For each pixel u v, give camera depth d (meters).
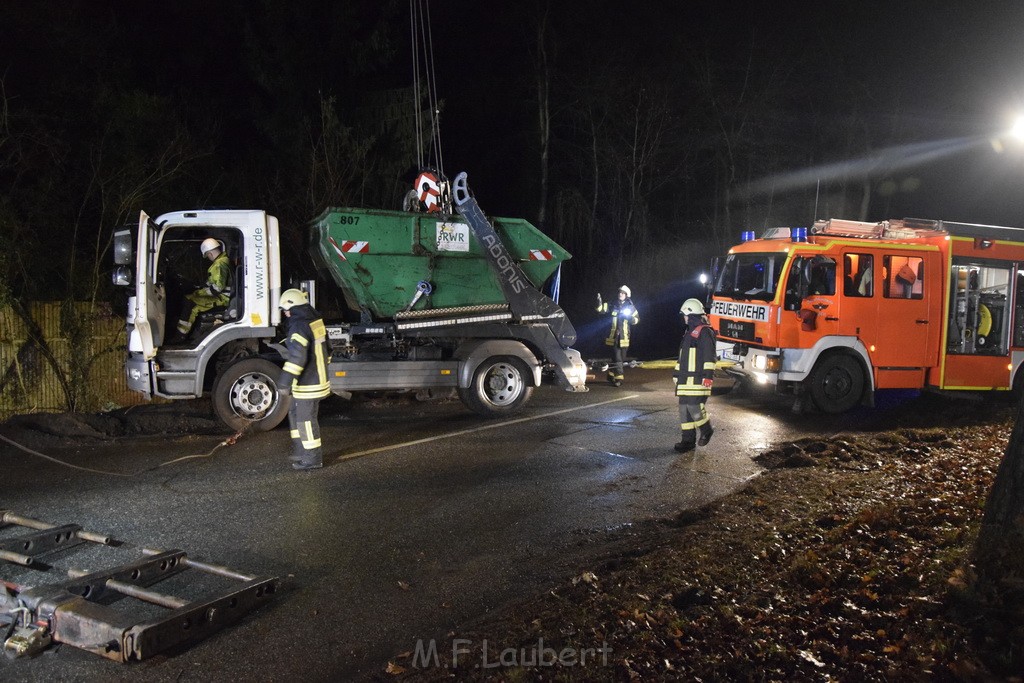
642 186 25.27
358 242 9.83
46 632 4.12
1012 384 11.80
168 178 13.41
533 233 10.69
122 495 6.84
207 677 3.88
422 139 18.34
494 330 10.52
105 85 14.40
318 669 3.96
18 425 9.22
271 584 4.77
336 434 9.38
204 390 9.70
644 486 7.18
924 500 5.97
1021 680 3.35
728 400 12.13
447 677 3.77
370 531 5.97
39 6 14.09
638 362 17.30
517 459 8.15
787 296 10.64
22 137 12.28
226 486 7.12
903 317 11.06
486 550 5.60
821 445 8.45
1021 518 4.49
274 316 9.46
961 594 4.08
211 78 19.80
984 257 11.49
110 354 11.86
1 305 10.59
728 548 5.25
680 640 3.98
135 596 4.55
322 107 16.58
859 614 4.11
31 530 5.92
